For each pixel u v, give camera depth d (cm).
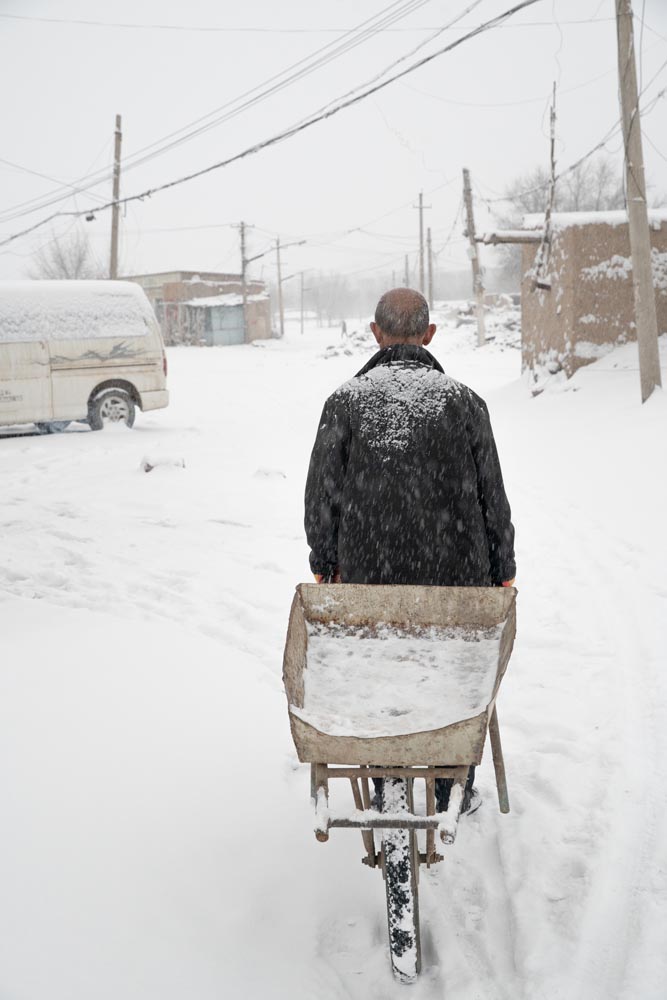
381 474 268
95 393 1599
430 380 273
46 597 604
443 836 203
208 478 1052
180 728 372
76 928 243
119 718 379
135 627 519
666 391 1234
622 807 309
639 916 253
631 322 1509
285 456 1227
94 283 1605
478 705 225
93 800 308
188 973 233
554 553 646
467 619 252
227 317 5912
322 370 3341
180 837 292
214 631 518
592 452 1021
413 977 229
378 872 281
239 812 310
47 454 1331
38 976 223
